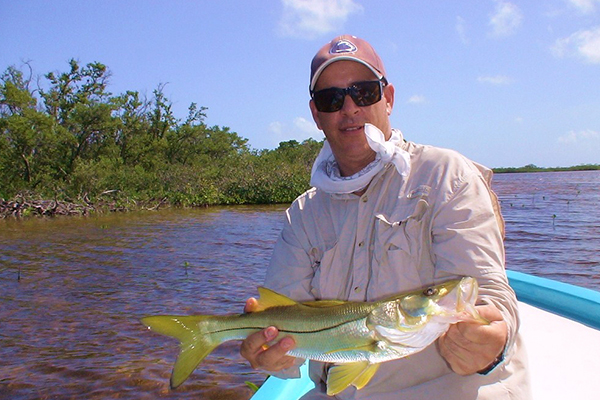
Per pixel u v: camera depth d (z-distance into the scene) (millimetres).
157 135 53469
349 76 2631
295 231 2805
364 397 2355
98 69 48188
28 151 37531
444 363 2285
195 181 38844
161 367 6965
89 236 19938
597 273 12320
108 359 7234
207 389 6320
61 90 47625
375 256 2438
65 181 38031
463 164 2400
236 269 13266
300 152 59844
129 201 34219
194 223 24828
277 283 2779
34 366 6992
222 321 2424
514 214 26531
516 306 2070
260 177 39812
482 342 1855
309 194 2883
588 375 3055
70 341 7949
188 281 11875
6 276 12508
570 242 16844
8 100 38531
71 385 6414
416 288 2355
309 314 2234
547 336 3594
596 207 30141
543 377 3061
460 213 2248
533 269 12891
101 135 45812
